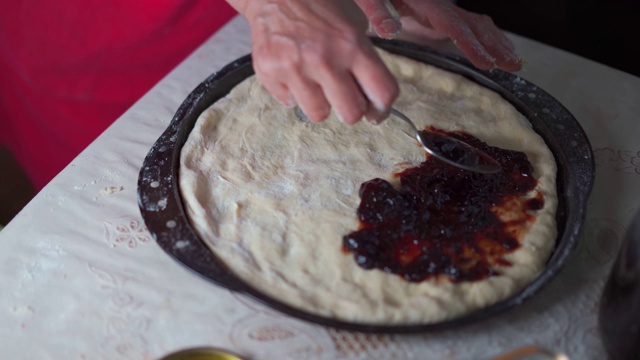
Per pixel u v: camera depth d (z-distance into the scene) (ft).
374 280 2.01
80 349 1.96
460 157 2.27
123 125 2.51
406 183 2.22
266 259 2.06
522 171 2.26
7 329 1.99
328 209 2.18
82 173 2.36
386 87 1.89
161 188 2.20
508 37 2.88
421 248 2.07
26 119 3.43
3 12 3.14
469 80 2.59
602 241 2.19
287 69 1.94
